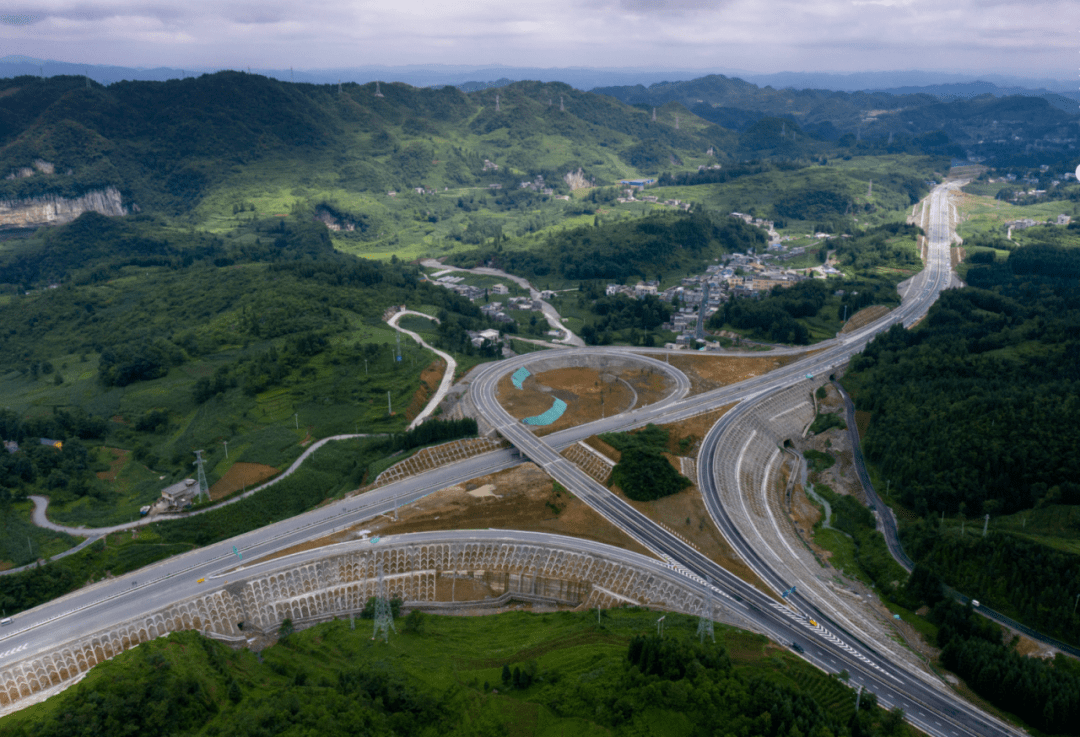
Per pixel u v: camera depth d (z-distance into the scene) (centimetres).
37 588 17825
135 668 14050
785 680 14112
